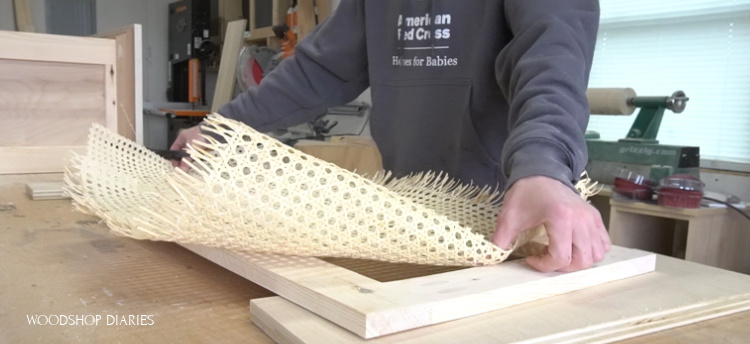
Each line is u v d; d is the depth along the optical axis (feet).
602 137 6.36
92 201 1.86
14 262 1.87
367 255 1.63
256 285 1.70
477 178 2.71
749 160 5.17
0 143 3.76
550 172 1.54
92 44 3.98
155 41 12.25
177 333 1.33
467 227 1.78
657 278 1.78
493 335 1.27
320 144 5.86
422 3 2.78
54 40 3.84
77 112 4.01
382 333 1.24
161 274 1.79
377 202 1.58
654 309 1.47
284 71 3.13
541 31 2.01
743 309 1.60
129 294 1.59
